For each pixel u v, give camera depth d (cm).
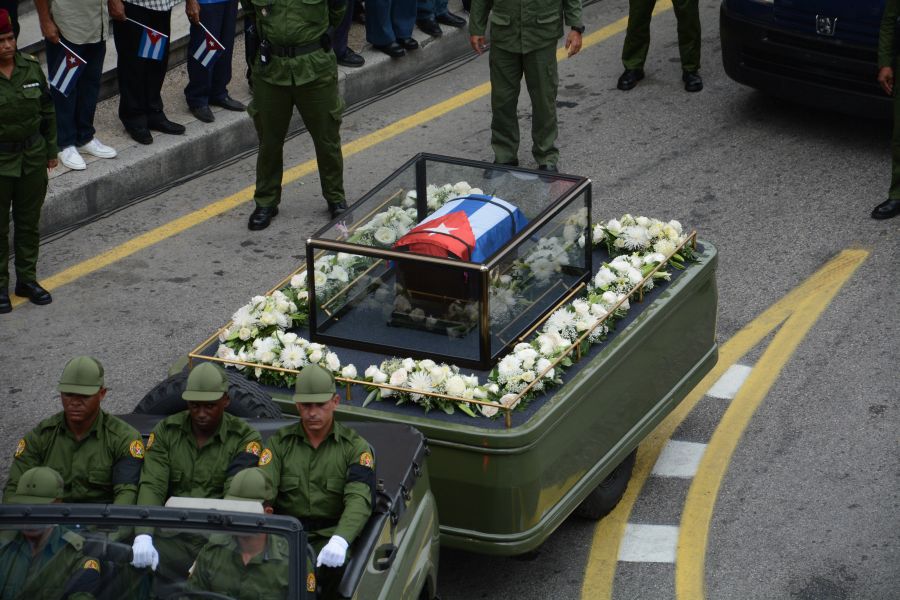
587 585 927
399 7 1773
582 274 1006
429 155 1037
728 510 1001
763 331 1224
